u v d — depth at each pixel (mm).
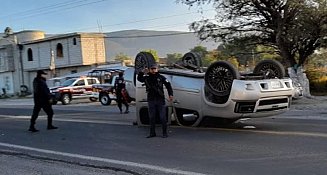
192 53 12180
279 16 24906
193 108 10320
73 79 29062
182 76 10523
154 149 8227
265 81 9602
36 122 14625
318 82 28531
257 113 9680
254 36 27406
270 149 7633
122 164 7051
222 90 9562
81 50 47375
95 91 26375
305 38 24750
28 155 8367
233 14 26375
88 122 13789
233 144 8289
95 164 7176
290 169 6180
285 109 10203
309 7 23000
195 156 7367
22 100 40219
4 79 57219
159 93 9555
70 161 7551
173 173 6270
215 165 6625
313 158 6793
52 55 49594
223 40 27641
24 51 54406
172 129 10609
